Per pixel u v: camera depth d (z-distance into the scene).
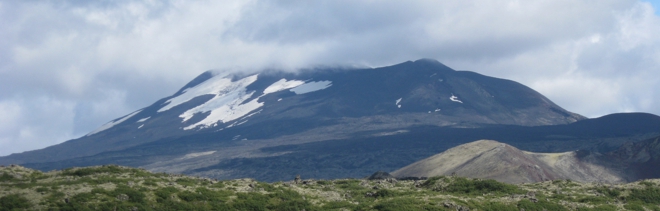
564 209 105.44
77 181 99.31
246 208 98.31
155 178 107.94
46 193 91.88
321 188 122.25
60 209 88.00
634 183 125.12
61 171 108.75
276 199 103.88
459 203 103.00
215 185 108.12
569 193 118.25
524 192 118.06
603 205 108.19
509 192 117.62
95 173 108.31
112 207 90.62
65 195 91.81
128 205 92.12
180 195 98.75
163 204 94.69
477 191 118.81
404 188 122.44
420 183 129.00
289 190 110.81
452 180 125.06
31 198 89.69
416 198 105.62
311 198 108.75
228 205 98.12
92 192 93.81
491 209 102.50
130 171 112.81
